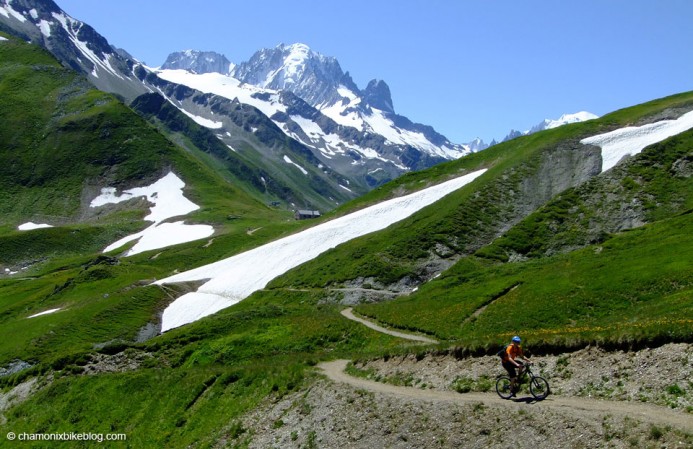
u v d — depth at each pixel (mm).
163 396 49000
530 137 141750
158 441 42750
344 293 87500
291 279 105375
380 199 145000
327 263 105875
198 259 176125
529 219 95438
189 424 42938
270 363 47875
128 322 103750
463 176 134500
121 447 44406
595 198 95500
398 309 68688
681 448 20734
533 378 27906
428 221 107688
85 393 54375
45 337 98438
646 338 27734
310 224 150750
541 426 24922
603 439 22766
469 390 31328
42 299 136375
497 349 33344
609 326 36656
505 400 28156
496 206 106938
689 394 23984
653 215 85625
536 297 55625
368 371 39281
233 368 48500
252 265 124562
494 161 138000
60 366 64375
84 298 126250
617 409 24469
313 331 62062
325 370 41750
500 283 65250
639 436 22094
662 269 51062
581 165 110250
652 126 116000
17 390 62781
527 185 111125
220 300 108812
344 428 32312
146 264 170375
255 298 101562
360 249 105562
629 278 52000
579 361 29344
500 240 91625
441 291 72750
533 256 86688
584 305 50094
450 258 94562
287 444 34219
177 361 61938
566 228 90625
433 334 56312
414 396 31766
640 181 94938
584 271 58562
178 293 119500
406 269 92938
